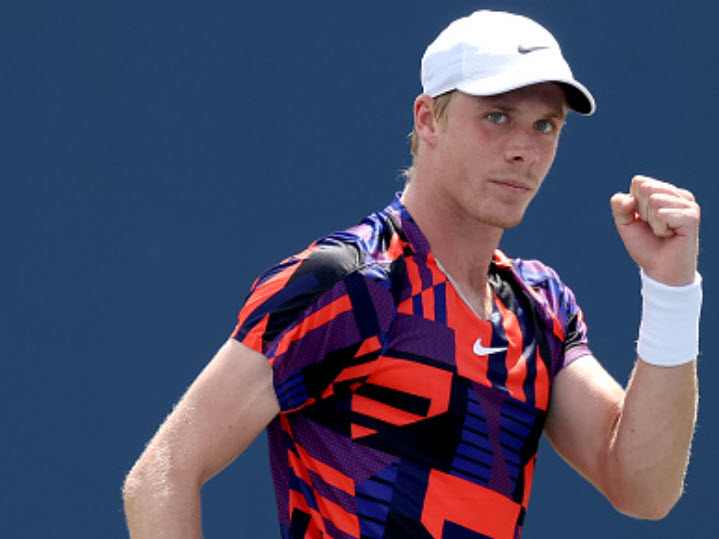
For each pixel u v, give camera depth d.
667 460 8.60
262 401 7.82
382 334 7.96
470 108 8.19
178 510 7.64
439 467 8.03
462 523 8.05
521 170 8.19
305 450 8.20
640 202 8.52
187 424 7.83
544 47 8.27
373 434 8.01
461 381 8.14
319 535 8.17
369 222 8.51
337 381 8.00
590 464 9.00
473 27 8.35
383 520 7.92
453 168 8.31
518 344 8.62
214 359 8.02
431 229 8.54
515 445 8.38
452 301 8.30
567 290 9.43
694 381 8.56
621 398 8.96
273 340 7.81
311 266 7.96
